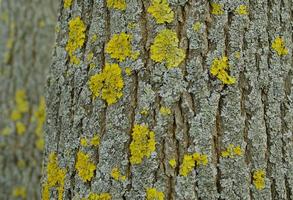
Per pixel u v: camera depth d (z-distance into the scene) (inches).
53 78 46.1
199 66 42.5
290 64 44.1
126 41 43.1
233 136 42.4
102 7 43.9
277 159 43.2
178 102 42.4
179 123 42.3
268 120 43.3
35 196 82.7
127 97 42.9
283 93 43.6
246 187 42.4
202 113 42.3
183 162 42.1
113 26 43.5
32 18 87.5
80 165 43.6
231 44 42.8
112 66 43.3
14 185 82.4
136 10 43.2
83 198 43.3
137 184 42.3
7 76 85.4
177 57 42.5
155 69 42.6
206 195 42.0
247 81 42.9
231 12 43.1
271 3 44.0
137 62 42.8
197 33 42.6
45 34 87.6
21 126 84.1
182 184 42.0
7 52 86.0
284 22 44.2
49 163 45.6
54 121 45.8
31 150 83.8
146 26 43.0
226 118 42.4
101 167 43.0
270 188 42.9
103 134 43.3
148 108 42.5
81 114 43.9
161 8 42.8
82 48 44.5
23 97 85.1
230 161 42.3
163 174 42.1
